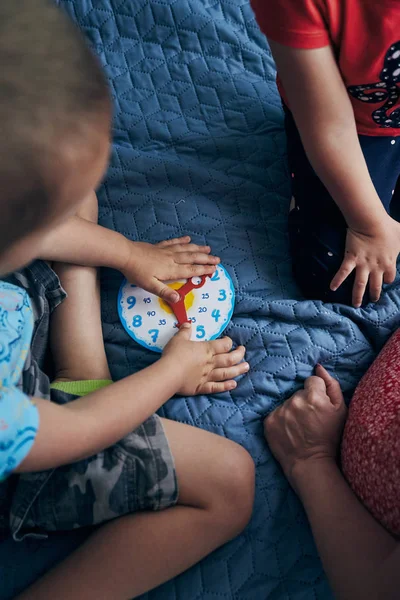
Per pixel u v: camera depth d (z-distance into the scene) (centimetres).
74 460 72
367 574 71
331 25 76
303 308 96
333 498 80
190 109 113
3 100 46
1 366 75
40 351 91
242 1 117
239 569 82
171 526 80
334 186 88
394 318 96
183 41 116
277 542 83
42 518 80
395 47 77
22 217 51
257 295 99
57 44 47
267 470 89
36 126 47
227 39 116
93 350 92
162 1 117
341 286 97
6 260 56
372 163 97
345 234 96
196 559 81
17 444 64
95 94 49
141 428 82
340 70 82
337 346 94
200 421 90
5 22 46
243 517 82
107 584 78
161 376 82
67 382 88
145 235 103
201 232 103
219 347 92
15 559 82
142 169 107
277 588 80
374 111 90
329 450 86
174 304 96
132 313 97
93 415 72
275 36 77
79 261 92
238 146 109
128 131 111
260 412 92
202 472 81
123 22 117
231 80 114
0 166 47
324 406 87
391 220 93
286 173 108
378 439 75
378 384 82
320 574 81
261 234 103
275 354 93
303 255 99
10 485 80
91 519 80
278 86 100
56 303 91
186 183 106
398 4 72
